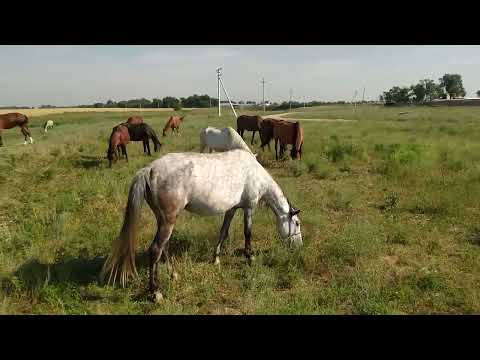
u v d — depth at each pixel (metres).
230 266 5.65
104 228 6.70
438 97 110.81
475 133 21.47
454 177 10.25
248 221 5.68
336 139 17.98
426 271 5.46
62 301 4.45
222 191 5.03
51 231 6.52
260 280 5.03
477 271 5.46
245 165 5.36
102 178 10.40
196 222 7.01
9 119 17.44
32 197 9.00
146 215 7.61
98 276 5.12
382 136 20.25
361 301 4.51
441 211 7.91
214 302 4.69
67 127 31.81
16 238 6.29
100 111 76.81
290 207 5.97
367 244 6.01
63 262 5.35
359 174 11.77
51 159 13.76
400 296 4.75
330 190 9.65
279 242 6.31
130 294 4.70
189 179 4.70
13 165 12.38
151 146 17.80
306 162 12.84
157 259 4.68
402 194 9.31
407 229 6.90
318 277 5.39
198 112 72.12
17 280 4.62
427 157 12.40
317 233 6.83
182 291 4.89
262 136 15.69
